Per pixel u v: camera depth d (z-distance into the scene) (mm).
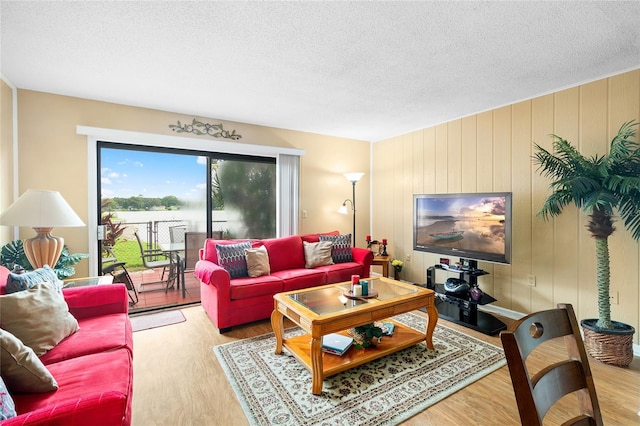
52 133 3020
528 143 3123
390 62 2375
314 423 1680
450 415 1754
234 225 4215
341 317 2033
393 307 2330
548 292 2982
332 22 1852
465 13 1760
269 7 1712
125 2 1674
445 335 2820
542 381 764
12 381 1203
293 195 4434
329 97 3146
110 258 3449
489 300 3014
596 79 2652
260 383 2049
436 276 4141
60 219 2285
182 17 1808
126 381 1373
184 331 2914
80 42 2088
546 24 1867
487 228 3162
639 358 2406
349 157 5020
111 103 3281
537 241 3057
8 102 2729
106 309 2201
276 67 2467
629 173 2250
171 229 3795
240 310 2980
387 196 4938
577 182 2266
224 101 3270
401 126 4273
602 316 2402
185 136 3680
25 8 1717
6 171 2682
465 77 2652
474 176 3631
